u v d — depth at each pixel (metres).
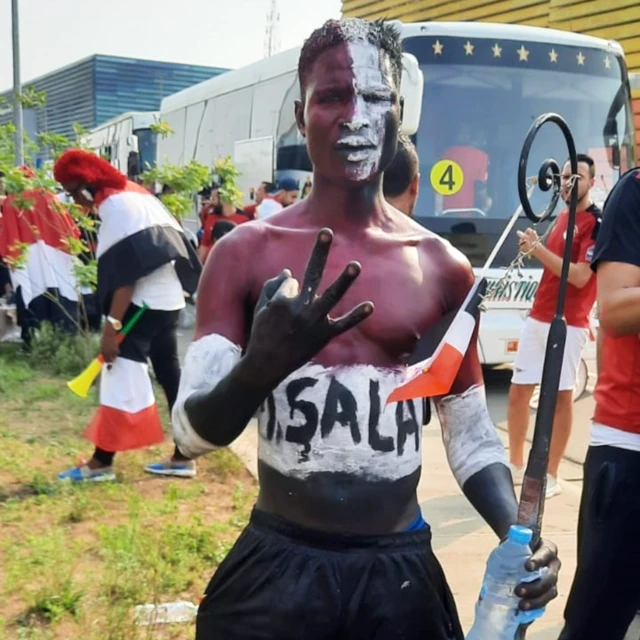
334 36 1.92
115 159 18.61
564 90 8.13
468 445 2.06
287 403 1.90
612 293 2.52
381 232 2.00
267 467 1.94
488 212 7.80
